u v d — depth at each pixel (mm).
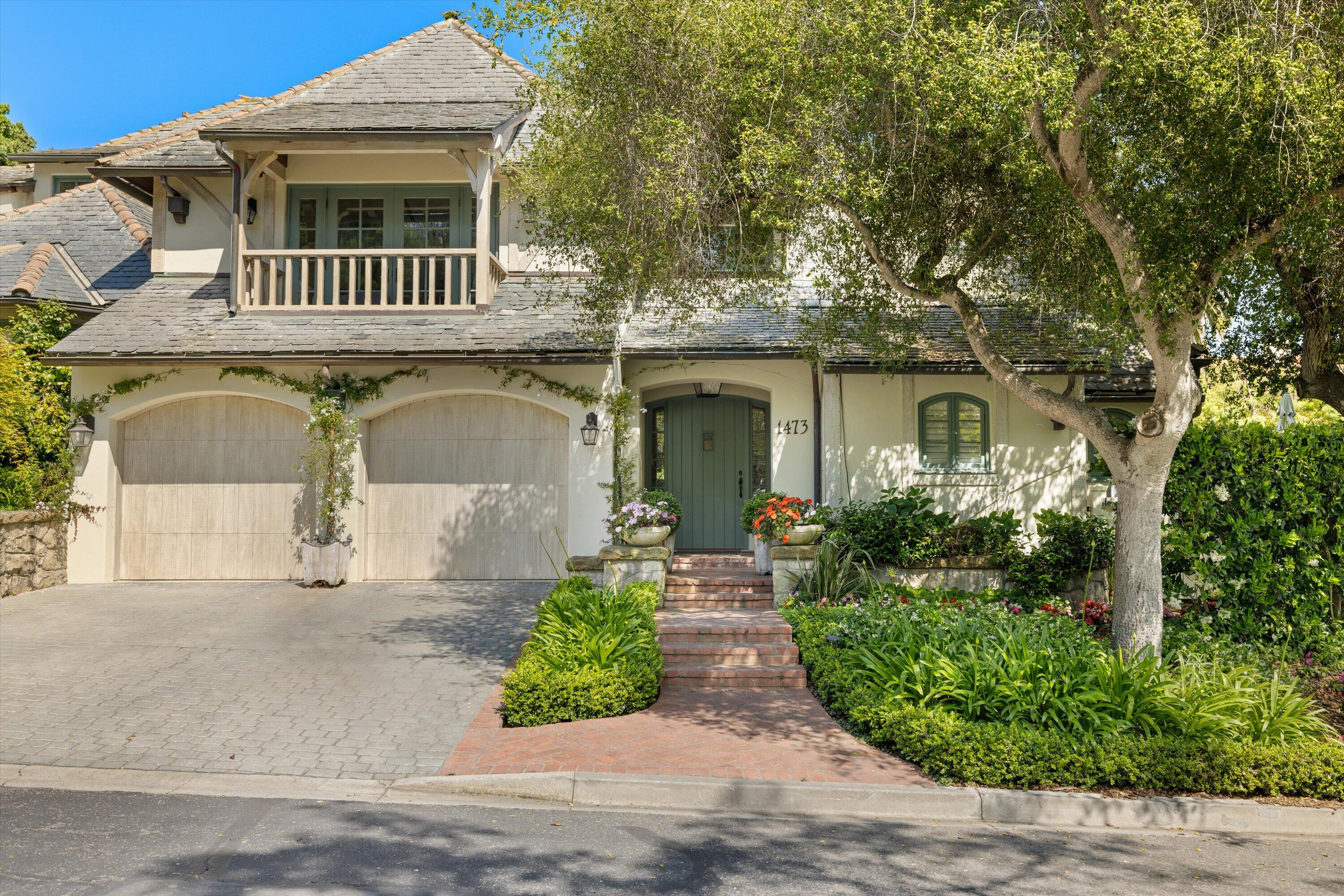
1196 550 10008
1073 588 11469
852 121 8516
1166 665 8109
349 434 13516
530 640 8938
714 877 5105
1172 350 7867
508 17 8789
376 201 15273
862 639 8805
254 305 14148
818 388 13656
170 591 12984
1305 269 10383
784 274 9961
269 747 7070
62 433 13703
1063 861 5457
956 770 6434
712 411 15016
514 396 13695
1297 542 9680
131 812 5871
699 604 11297
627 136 8961
